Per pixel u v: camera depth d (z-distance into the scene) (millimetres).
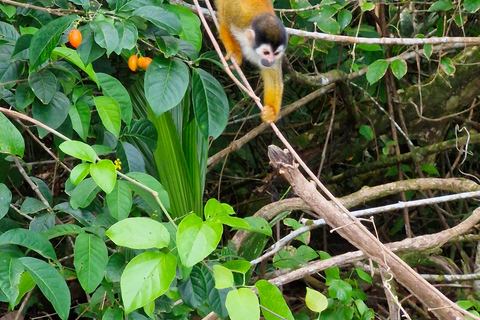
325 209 3945
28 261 3275
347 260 5141
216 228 3113
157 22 4027
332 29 6445
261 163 9422
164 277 3008
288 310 3449
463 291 7023
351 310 5332
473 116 9680
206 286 3896
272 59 5887
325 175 9070
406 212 7328
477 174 9789
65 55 4000
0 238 3330
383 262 3965
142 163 4684
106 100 4148
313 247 9203
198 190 5242
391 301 4590
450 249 8602
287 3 7957
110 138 4918
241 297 3109
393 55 8398
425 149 8031
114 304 4043
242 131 9352
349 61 8109
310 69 9742
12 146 3527
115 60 7191
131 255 4051
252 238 5910
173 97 4160
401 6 9023
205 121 4367
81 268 3516
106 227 3982
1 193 3574
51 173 7488
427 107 8469
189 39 4863
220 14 5945
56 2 4641
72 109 4168
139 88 5336
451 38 6070
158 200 3422
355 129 8672
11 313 5617
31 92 4086
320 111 9203
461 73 8195
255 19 5949
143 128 4820
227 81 8977
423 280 3760
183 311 4613
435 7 6859
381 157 8383
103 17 3951
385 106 8719
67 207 4180
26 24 5184
